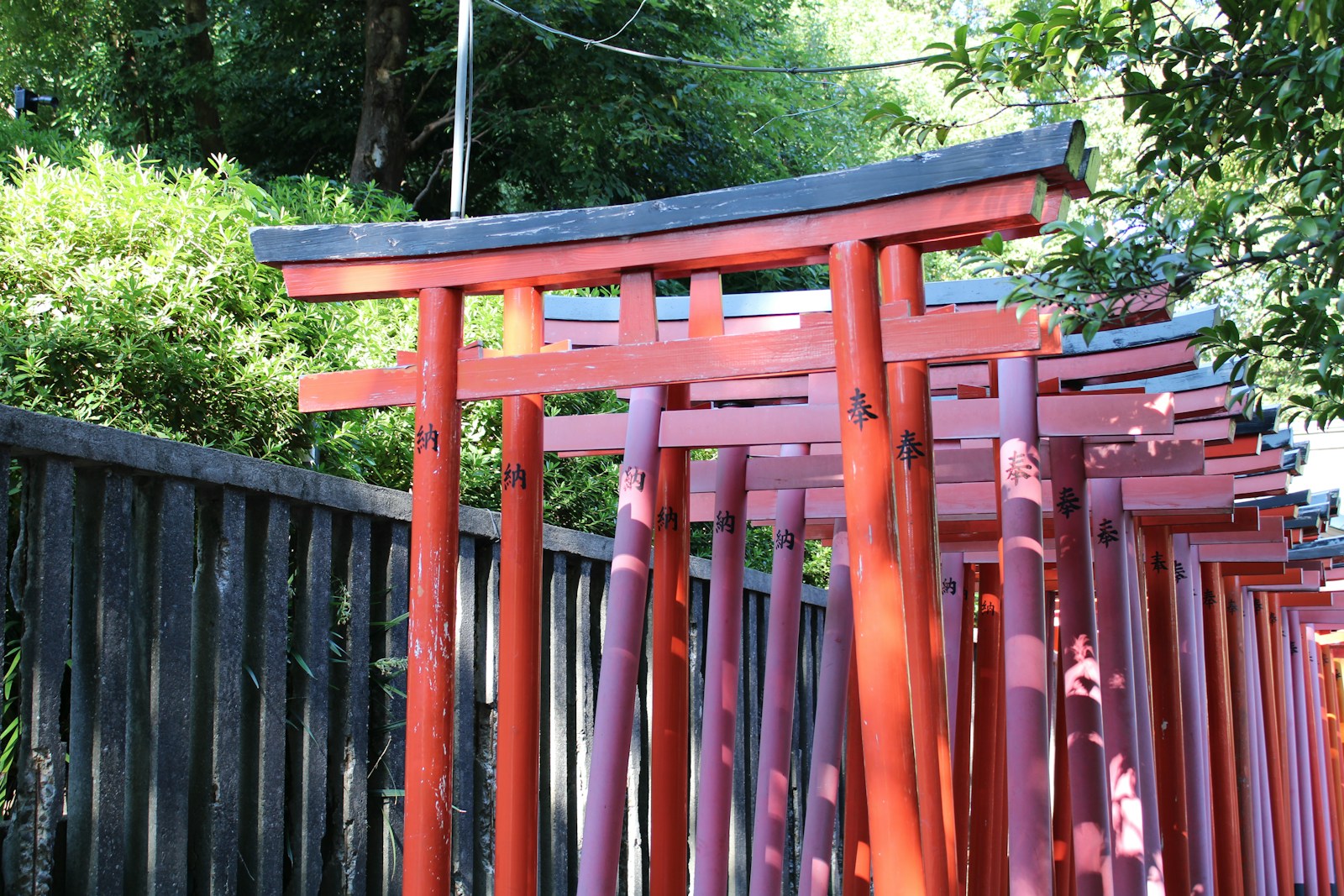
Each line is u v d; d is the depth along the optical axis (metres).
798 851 5.50
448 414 2.40
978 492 3.83
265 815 2.98
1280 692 6.71
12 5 8.09
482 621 3.83
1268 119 2.09
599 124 7.41
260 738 3.01
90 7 8.23
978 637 4.59
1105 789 3.08
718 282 2.47
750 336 2.21
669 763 2.81
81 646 2.64
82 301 3.42
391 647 3.51
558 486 4.88
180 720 2.77
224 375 3.63
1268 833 5.89
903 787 1.92
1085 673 3.12
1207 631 5.07
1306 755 7.25
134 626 2.79
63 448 2.50
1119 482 3.53
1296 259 1.83
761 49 8.64
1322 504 5.15
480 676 3.80
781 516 3.50
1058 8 2.14
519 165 8.05
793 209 2.13
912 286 2.39
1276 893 5.83
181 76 8.14
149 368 3.49
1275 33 2.02
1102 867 3.02
